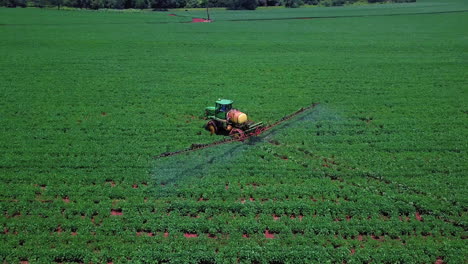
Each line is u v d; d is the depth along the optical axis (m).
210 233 17.95
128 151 24.84
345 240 17.36
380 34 75.88
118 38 69.62
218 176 22.33
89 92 37.22
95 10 121.25
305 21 101.12
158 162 23.59
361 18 107.50
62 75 43.44
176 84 40.06
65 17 100.12
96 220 18.55
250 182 21.80
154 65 48.81
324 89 38.34
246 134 26.25
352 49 59.69
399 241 17.55
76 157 24.30
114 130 28.09
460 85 39.53
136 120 30.08
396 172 22.52
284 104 33.81
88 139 26.80
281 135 27.28
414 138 26.91
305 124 29.34
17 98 35.06
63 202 19.78
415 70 45.62
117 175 22.12
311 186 21.27
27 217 18.77
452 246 16.97
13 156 24.16
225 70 46.16
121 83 40.38
